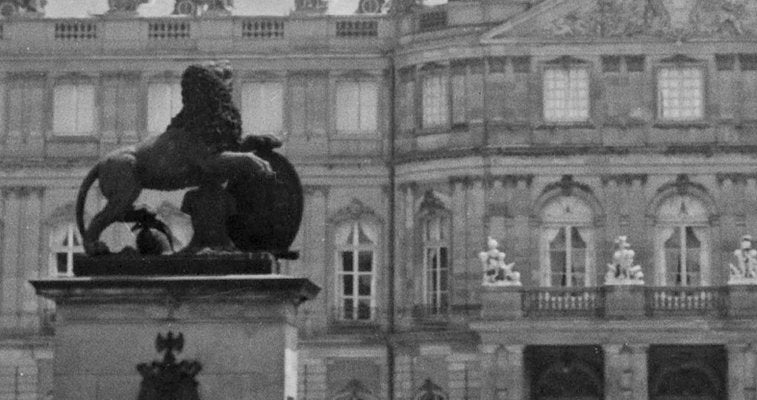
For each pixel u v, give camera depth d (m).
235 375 23.62
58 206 93.12
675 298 84.38
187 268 23.94
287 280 23.55
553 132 89.75
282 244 25.14
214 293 23.59
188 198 24.50
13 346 91.62
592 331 83.75
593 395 87.12
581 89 90.25
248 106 93.75
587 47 90.12
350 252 92.44
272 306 23.66
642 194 89.25
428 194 90.75
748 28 90.12
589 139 89.69
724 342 83.44
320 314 91.75
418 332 89.31
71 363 23.75
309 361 91.12
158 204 90.50
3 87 94.19
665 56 90.06
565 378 87.31
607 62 90.19
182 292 23.59
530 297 84.75
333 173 92.69
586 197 89.31
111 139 93.56
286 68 93.69
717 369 86.81
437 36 91.38
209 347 23.66
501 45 90.19
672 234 89.31
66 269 92.88
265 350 23.61
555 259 89.25
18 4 96.94
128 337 23.73
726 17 90.12
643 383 83.62
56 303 23.88
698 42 90.00
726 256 88.94
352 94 93.50
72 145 93.50
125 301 23.73
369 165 92.56
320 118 93.31
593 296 84.50
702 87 90.12
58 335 23.80
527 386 86.12
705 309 84.06
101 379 23.73
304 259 92.19
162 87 94.00
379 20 93.75
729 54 90.06
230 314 23.67
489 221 89.31
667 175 89.19
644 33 90.12
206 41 93.88
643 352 83.75
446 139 90.88
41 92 94.00
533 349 87.00
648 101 89.88
